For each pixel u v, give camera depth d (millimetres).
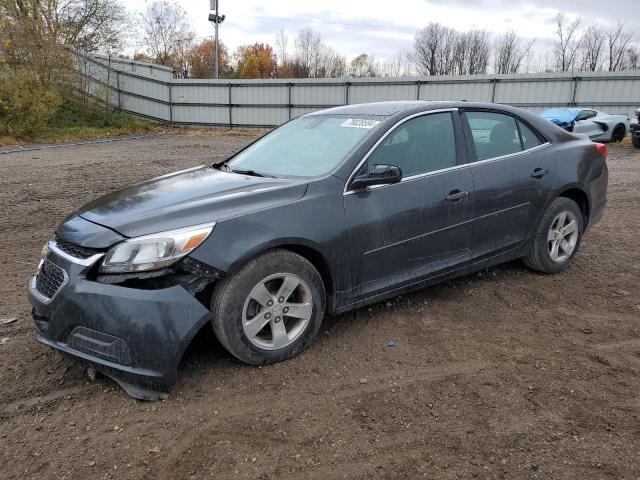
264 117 28688
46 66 23375
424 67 55562
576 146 5141
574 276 5070
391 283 3908
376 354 3594
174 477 2479
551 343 3752
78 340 3039
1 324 4055
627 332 3922
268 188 3486
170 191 3639
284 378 3285
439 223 4062
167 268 2973
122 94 29859
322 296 3570
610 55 46438
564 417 2896
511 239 4641
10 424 2875
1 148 18094
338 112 4578
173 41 50844
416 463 2553
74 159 14758
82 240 3117
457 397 3094
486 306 4375
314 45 60969
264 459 2586
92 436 2773
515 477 2457
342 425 2842
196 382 3232
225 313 3158
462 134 4352
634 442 2689
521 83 24734
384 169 3588
